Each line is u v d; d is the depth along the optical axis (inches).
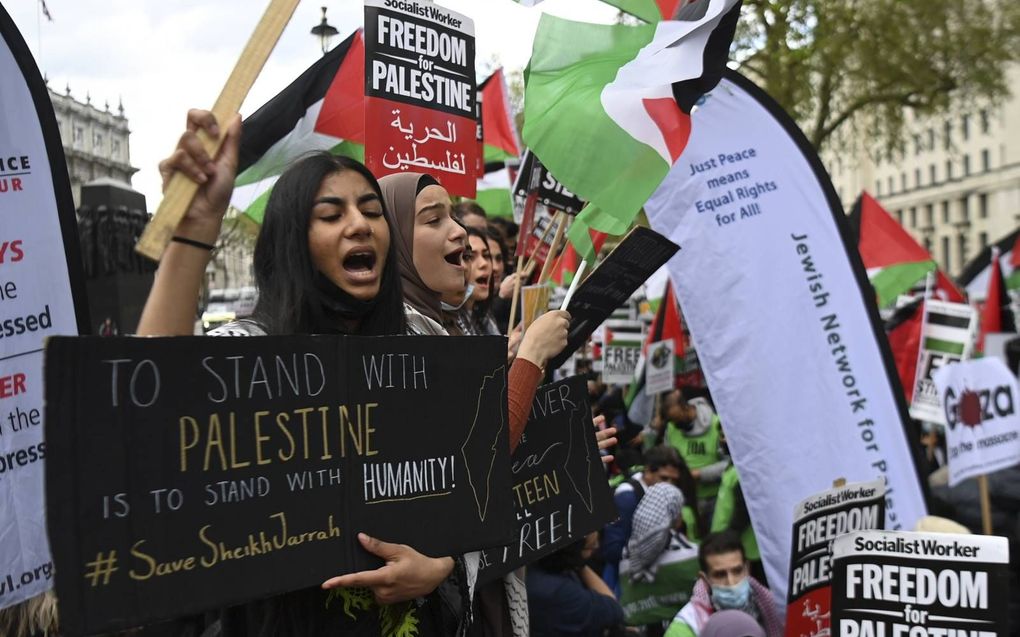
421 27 168.1
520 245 182.7
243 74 80.7
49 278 130.8
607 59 126.2
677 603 233.9
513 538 93.4
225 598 74.6
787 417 198.7
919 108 914.1
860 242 367.6
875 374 200.4
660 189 203.6
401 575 83.6
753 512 198.2
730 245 201.9
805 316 200.7
